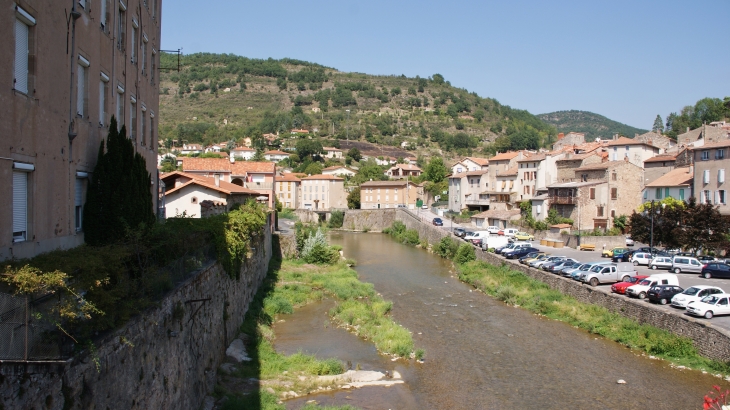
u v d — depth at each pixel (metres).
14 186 13.70
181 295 18.02
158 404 15.12
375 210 125.88
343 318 39.25
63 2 16.22
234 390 23.50
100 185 18.59
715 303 32.28
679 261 48.38
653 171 83.12
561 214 81.50
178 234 20.55
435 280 58.25
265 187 81.44
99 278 12.12
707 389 25.88
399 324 38.78
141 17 25.75
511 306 45.03
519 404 24.69
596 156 89.06
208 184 45.22
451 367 29.56
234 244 28.41
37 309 10.27
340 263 66.00
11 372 9.27
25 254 13.93
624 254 55.53
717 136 83.69
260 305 40.22
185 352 18.36
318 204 142.62
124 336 12.77
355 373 28.03
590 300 40.97
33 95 14.34
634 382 27.06
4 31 12.63
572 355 31.56
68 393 10.20
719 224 53.19
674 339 30.81
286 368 27.98
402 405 24.42
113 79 21.31
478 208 112.56
